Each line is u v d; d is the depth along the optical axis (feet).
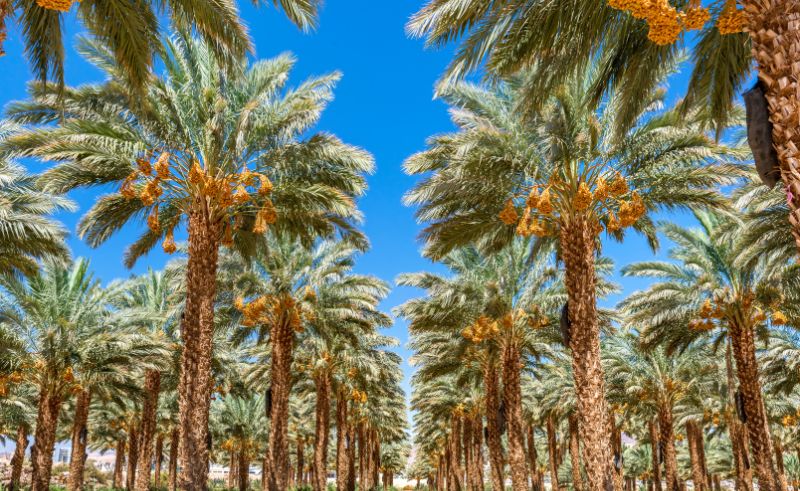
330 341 80.74
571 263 38.50
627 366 94.89
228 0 30.50
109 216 47.65
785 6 13.12
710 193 40.86
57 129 39.68
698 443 135.74
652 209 42.86
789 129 12.69
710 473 188.65
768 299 59.21
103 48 39.52
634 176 39.37
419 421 210.79
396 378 131.95
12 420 111.24
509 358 64.18
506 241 49.96
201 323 41.01
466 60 25.80
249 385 110.83
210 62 43.55
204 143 42.63
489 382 77.56
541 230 34.55
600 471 35.17
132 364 78.07
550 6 25.11
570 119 37.11
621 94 31.17
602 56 30.14
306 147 44.47
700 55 27.73
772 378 84.53
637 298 67.21
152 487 127.03
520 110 31.17
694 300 63.26
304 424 180.14
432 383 140.97
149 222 39.42
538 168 38.93
